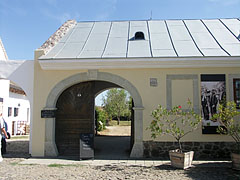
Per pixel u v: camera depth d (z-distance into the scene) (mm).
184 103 8062
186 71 8148
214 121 7879
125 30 10711
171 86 8148
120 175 5883
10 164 7102
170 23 11195
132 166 6836
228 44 8828
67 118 8688
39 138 8289
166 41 9383
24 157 8102
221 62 7926
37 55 8594
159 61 7980
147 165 6957
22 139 13570
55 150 8281
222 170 6328
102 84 11352
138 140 8055
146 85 8195
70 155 8445
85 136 7887
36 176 5785
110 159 7816
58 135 8641
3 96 14758
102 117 18875
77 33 10516
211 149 7879
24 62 8766
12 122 16844
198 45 8867
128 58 7984
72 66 8289
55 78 8445
